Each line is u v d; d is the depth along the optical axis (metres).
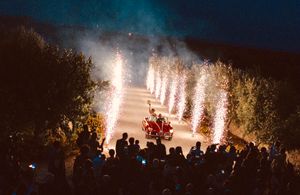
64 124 20.58
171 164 13.77
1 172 12.64
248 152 17.16
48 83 18.64
